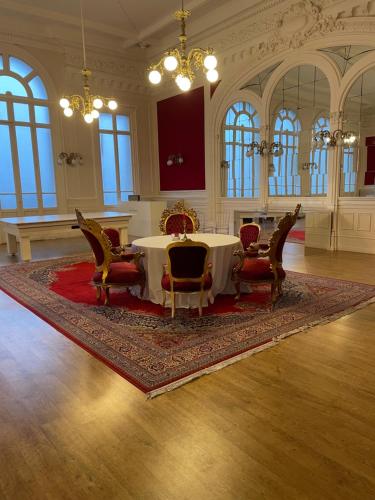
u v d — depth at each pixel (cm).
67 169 921
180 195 1005
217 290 392
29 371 254
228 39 796
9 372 253
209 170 904
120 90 991
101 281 382
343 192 671
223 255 390
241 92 803
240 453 173
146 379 239
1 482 160
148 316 352
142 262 395
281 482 156
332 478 158
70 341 301
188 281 339
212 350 278
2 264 593
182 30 410
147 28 857
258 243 427
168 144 1021
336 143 652
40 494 153
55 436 188
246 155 823
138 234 921
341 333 306
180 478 159
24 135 853
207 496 150
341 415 200
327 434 185
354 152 655
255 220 740
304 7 652
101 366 259
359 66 606
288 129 738
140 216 905
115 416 203
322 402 212
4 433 191
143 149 1056
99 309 375
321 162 688
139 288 408
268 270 374
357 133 649
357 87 626
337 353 272
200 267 335
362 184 665
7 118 827
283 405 210
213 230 877
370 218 632
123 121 1016
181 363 259
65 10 770
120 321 341
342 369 249
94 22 825
